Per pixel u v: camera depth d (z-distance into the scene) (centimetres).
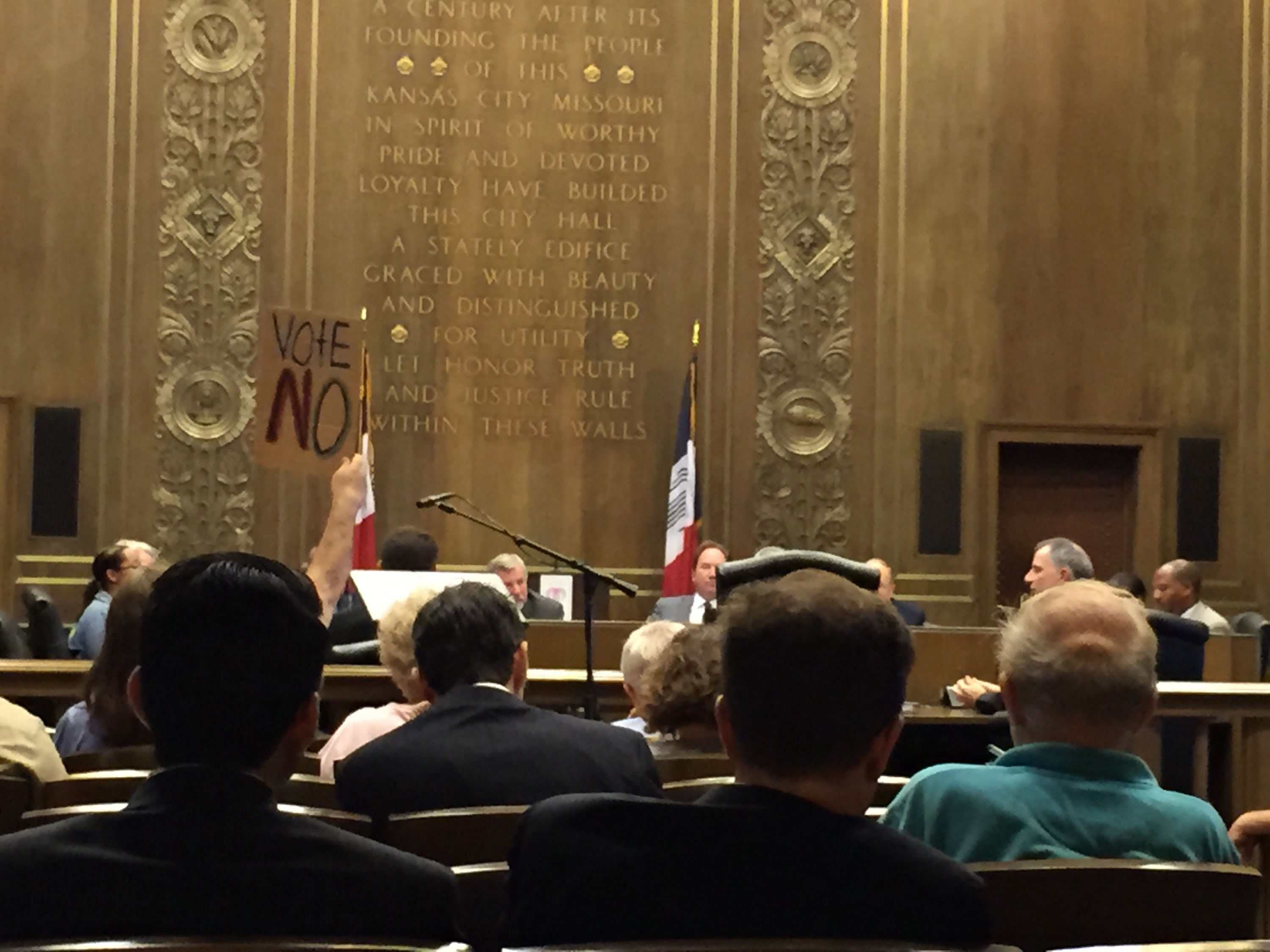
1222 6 1080
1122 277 1071
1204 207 1077
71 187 1008
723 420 1059
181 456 1016
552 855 163
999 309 1066
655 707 313
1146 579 1070
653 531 1055
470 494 1048
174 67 1022
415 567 716
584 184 1063
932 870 161
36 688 477
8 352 998
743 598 174
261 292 1028
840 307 1064
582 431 1057
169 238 1020
